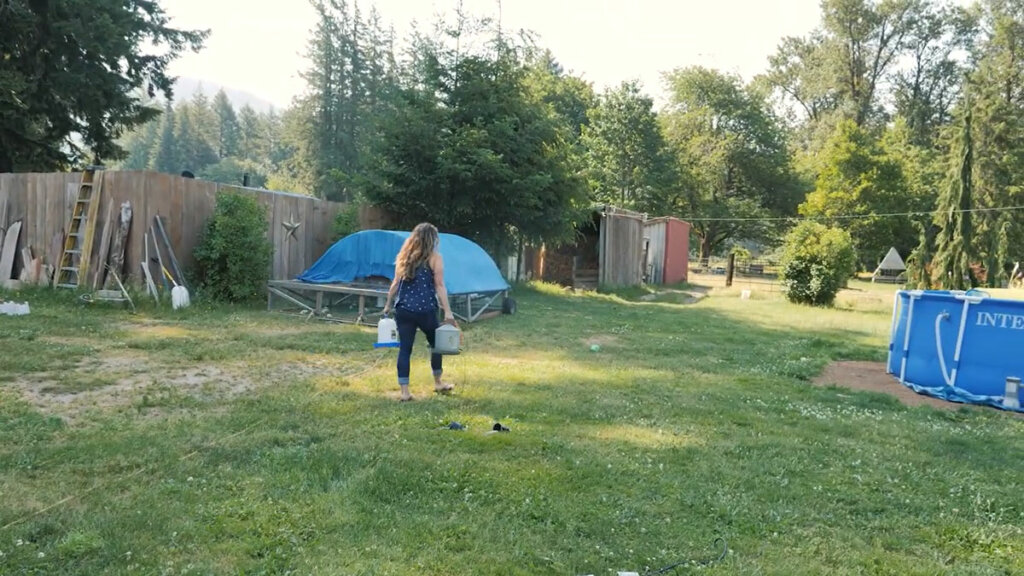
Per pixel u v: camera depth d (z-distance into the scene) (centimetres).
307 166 5150
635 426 500
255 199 1148
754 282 3098
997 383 676
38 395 518
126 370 620
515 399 562
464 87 1666
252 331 878
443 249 1100
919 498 377
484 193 1591
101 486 337
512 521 319
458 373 667
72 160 1927
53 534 283
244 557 271
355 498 333
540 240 1844
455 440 435
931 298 731
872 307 1883
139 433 428
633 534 313
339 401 534
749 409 582
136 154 9888
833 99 5634
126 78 1906
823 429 529
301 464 377
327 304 1148
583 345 919
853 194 3875
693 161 4278
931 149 4884
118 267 1028
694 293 2350
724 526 327
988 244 2709
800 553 301
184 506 316
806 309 1717
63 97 1709
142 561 263
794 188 4309
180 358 684
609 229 2128
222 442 414
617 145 3922
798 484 391
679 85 4559
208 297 1086
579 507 338
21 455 375
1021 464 454
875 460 447
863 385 752
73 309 956
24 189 1141
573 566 279
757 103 4459
